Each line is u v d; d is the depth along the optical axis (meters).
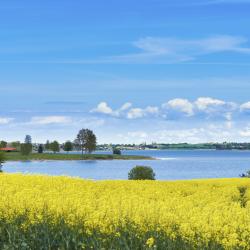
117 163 167.00
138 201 17.75
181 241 13.27
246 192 27.00
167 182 32.22
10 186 21.62
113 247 12.89
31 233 13.91
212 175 85.75
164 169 114.31
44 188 22.66
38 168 120.12
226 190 26.78
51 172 96.62
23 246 13.09
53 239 13.70
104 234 13.47
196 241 13.27
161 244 13.12
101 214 14.63
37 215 14.45
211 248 12.96
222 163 165.00
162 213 15.09
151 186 28.80
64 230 13.87
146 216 14.76
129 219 14.42
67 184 24.95
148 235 13.55
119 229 13.79
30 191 18.84
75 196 19.02
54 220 14.50
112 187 27.11
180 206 16.72
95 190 23.52
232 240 12.98
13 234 13.75
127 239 13.38
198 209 16.94
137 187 26.83
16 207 15.70
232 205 19.61
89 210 15.30
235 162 177.88
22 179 25.89
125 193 23.16
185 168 120.12
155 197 22.39
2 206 15.72
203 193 24.58
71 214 14.62
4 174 29.94
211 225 14.41
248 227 14.09
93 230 13.84
